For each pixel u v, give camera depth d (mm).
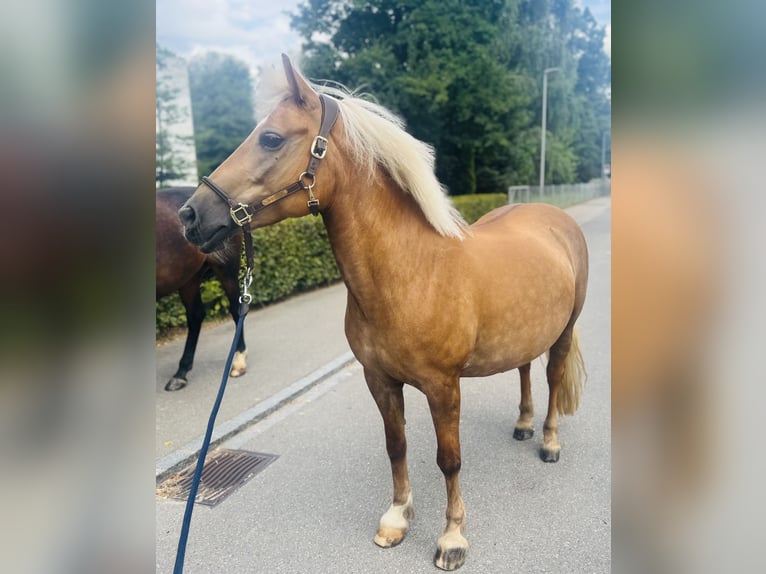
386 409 2418
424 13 16844
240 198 1872
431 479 3039
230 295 4457
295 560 2436
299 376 4625
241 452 3441
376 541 2512
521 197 20188
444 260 2164
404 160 2066
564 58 23328
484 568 2314
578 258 3148
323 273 8227
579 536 2498
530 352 2555
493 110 17984
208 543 2568
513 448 3332
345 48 19094
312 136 1916
